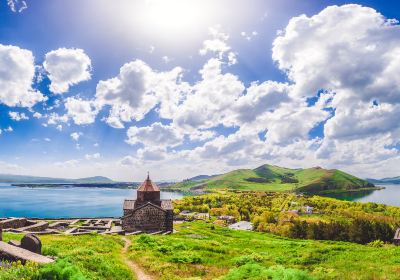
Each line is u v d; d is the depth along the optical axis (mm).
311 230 115375
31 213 178375
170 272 26391
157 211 76438
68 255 22406
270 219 154125
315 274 22156
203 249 41562
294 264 30359
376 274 19984
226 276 22516
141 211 76125
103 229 77938
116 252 35562
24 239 19438
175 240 48406
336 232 114125
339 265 27094
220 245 49500
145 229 75750
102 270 21500
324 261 31188
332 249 40656
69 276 14492
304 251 41062
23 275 13938
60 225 84750
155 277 25031
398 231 92812
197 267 28922
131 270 25891
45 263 15883
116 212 189000
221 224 148125
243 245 60344
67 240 40281
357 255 33531
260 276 19859
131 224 75625
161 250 37594
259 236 96812
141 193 82062
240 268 23469
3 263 15555
